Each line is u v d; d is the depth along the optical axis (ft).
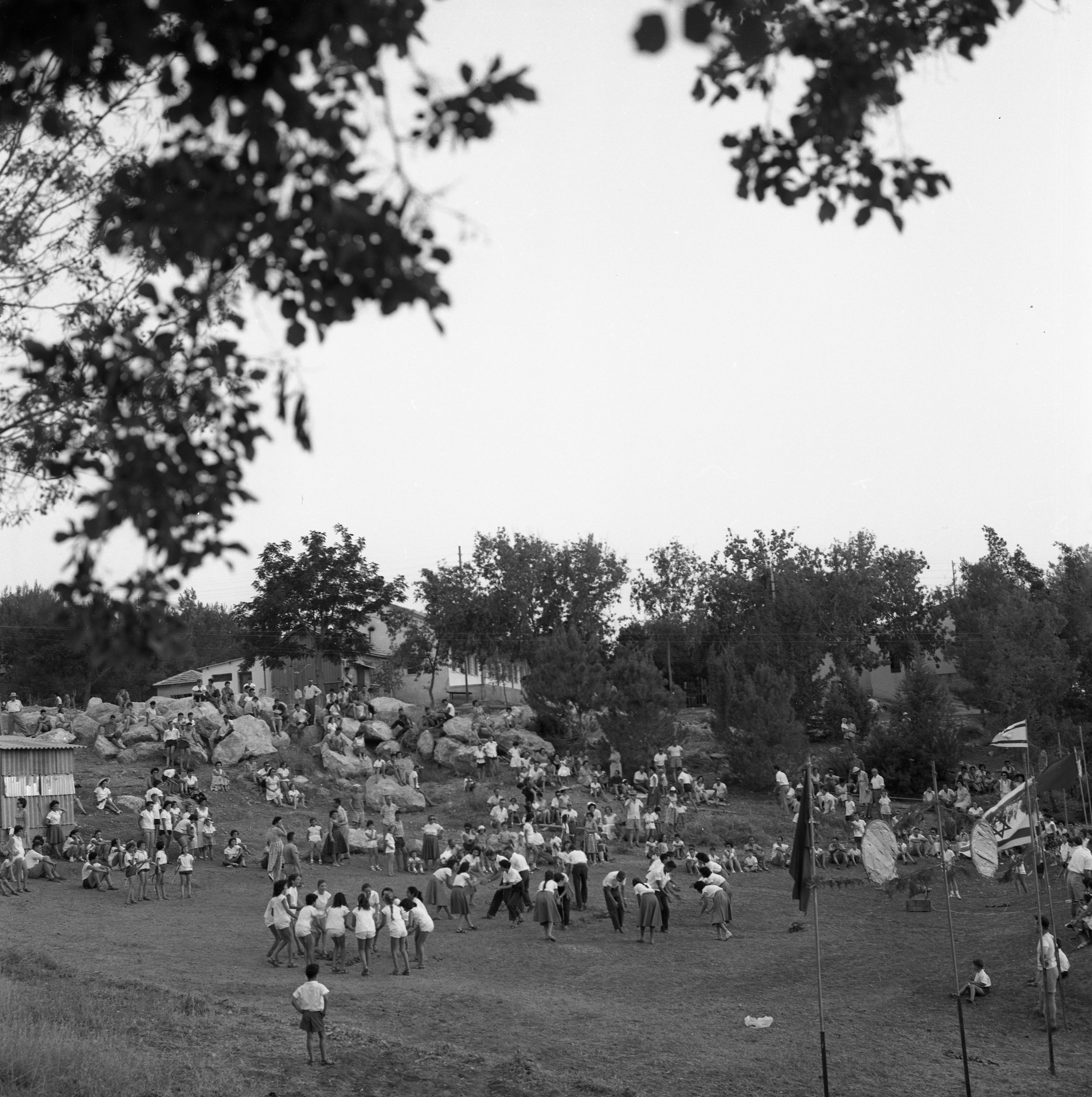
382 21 19.60
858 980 81.10
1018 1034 67.46
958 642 240.12
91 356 23.54
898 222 23.32
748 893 125.49
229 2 19.62
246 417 23.00
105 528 21.12
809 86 22.57
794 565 276.62
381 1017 67.97
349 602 230.68
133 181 21.80
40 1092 49.88
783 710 193.98
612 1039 65.51
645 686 189.78
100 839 117.60
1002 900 120.47
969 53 22.90
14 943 83.25
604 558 258.16
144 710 182.09
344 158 20.02
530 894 115.85
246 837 140.67
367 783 166.61
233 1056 58.75
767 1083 58.65
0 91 22.44
